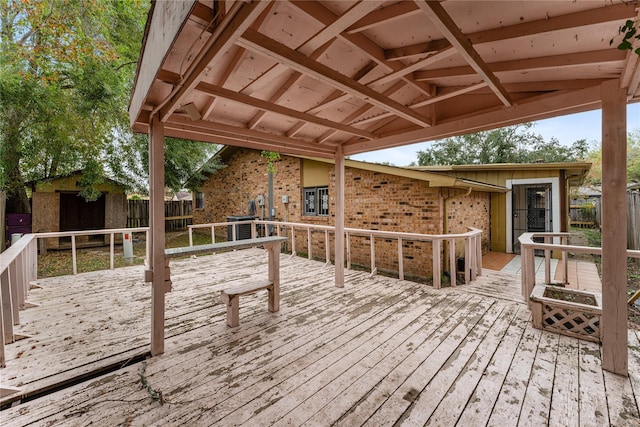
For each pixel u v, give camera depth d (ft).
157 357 8.03
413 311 11.28
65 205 33.78
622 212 6.88
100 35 25.18
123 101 27.78
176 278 16.44
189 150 33.71
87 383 6.89
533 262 11.64
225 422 5.65
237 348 8.50
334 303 12.21
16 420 5.70
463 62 6.89
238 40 4.74
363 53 6.64
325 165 24.07
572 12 4.96
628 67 5.74
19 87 21.84
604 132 6.92
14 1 21.24
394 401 6.21
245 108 9.41
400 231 18.92
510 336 9.15
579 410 5.91
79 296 13.20
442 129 9.73
